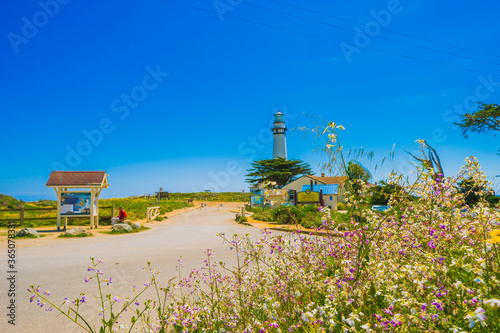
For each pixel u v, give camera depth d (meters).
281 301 3.02
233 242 3.80
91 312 5.07
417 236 3.56
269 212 25.75
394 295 2.45
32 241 13.82
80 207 18.84
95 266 3.33
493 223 2.79
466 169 3.53
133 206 37.59
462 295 2.18
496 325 1.77
